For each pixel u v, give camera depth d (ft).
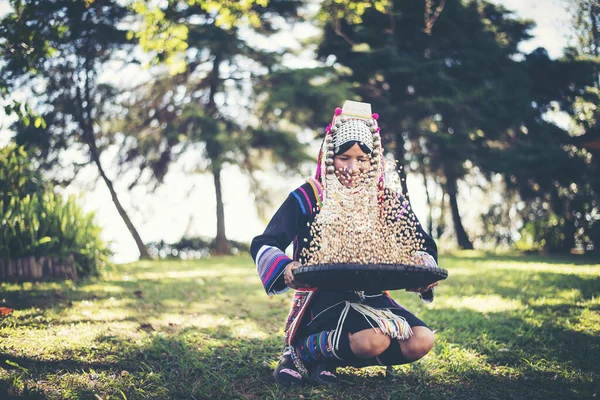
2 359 10.73
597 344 12.80
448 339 13.46
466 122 63.16
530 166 60.64
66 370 10.38
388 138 66.69
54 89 55.83
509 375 10.59
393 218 9.04
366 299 9.55
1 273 23.93
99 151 61.87
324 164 9.43
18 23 21.22
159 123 64.13
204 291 22.82
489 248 73.46
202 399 9.22
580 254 54.29
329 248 8.75
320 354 9.42
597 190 58.23
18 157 28.32
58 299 18.95
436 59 63.72
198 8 59.72
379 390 9.70
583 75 50.55
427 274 8.22
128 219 59.62
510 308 17.74
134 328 14.26
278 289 8.99
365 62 60.70
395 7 61.62
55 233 25.99
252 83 67.46
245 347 12.54
